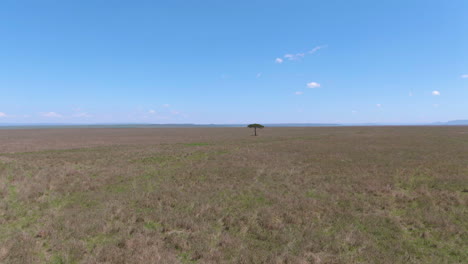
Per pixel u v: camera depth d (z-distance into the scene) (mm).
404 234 8734
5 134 87812
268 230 8945
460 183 15156
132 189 14695
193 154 30844
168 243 7996
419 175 17750
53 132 105000
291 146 39062
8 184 15453
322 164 22266
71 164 23266
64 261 6910
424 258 7113
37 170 19828
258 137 65438
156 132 105312
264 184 15688
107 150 35500
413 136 58438
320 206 11398
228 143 47062
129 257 6977
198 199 12547
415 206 11578
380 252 7418
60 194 13547
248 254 7262
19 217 10281
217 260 6984
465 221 9672
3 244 7707
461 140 46156
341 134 72500
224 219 10023
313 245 7727
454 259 7086
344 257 7172
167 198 12672
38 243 7973
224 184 15555
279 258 6984
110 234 8719
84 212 10711
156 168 21375
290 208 11156
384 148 34469
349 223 9547
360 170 19438
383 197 12852
